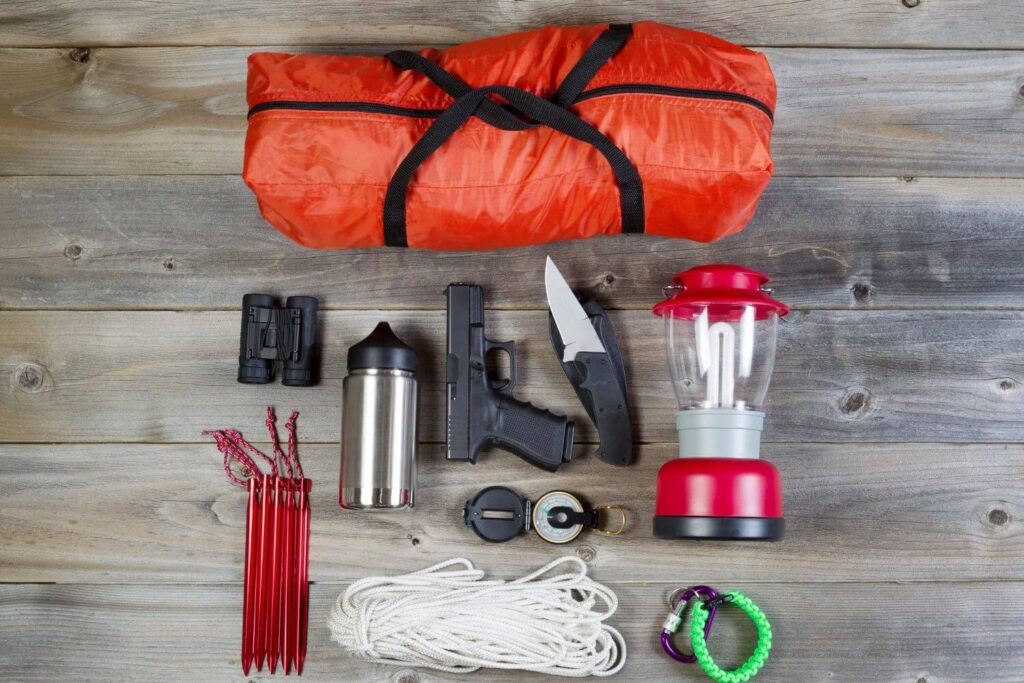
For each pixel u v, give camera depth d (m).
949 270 1.46
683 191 1.23
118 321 1.45
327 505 1.41
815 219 1.46
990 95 1.48
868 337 1.45
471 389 1.35
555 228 1.29
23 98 1.48
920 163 1.47
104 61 1.48
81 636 1.39
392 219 1.26
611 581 1.40
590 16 1.47
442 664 1.33
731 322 1.32
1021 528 1.42
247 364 1.37
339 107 1.23
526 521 1.37
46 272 1.46
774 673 1.38
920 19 1.47
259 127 1.23
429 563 1.40
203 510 1.42
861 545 1.41
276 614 1.36
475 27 1.47
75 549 1.40
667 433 1.42
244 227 1.47
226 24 1.48
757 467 1.21
